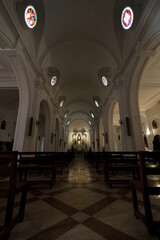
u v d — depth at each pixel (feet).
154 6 12.32
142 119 42.37
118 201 6.85
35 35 20.35
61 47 26.02
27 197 7.55
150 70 22.71
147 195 4.37
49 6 19.21
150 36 13.52
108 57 25.67
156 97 32.22
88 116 72.59
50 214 5.44
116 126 60.95
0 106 32.99
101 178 12.89
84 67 35.12
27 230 4.33
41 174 15.12
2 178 12.64
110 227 4.48
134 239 3.86
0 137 32.99
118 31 21.09
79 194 8.04
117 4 18.81
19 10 14.74
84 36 24.84
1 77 23.30
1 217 5.28
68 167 22.36
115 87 25.31
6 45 14.52
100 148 49.14
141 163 4.62
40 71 22.16
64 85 41.29
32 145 19.43
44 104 30.40
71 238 3.91
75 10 20.48
